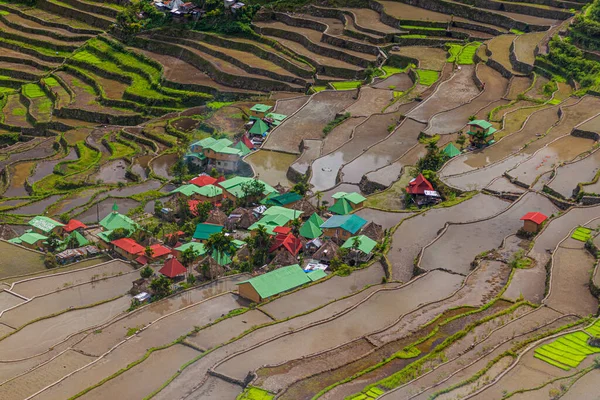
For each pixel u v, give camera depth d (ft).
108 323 290.56
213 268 325.01
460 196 374.02
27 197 443.32
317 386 231.30
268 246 343.05
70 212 415.44
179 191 411.13
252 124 520.01
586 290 276.00
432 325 261.65
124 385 246.27
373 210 368.68
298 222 364.17
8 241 378.94
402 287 293.43
